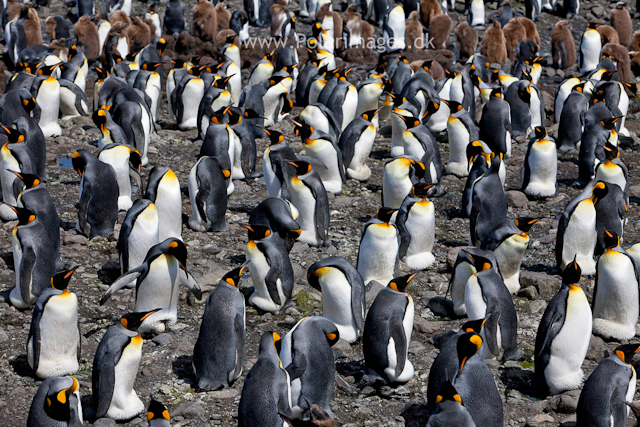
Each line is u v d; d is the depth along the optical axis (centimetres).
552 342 688
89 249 1016
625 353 605
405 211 969
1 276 935
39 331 691
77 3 2656
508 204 1223
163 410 555
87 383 707
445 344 634
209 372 700
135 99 1458
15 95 1401
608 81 1595
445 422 521
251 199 1234
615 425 585
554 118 1730
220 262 998
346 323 789
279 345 624
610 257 783
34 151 1207
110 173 1039
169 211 988
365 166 1349
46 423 560
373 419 670
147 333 801
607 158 1100
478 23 2725
